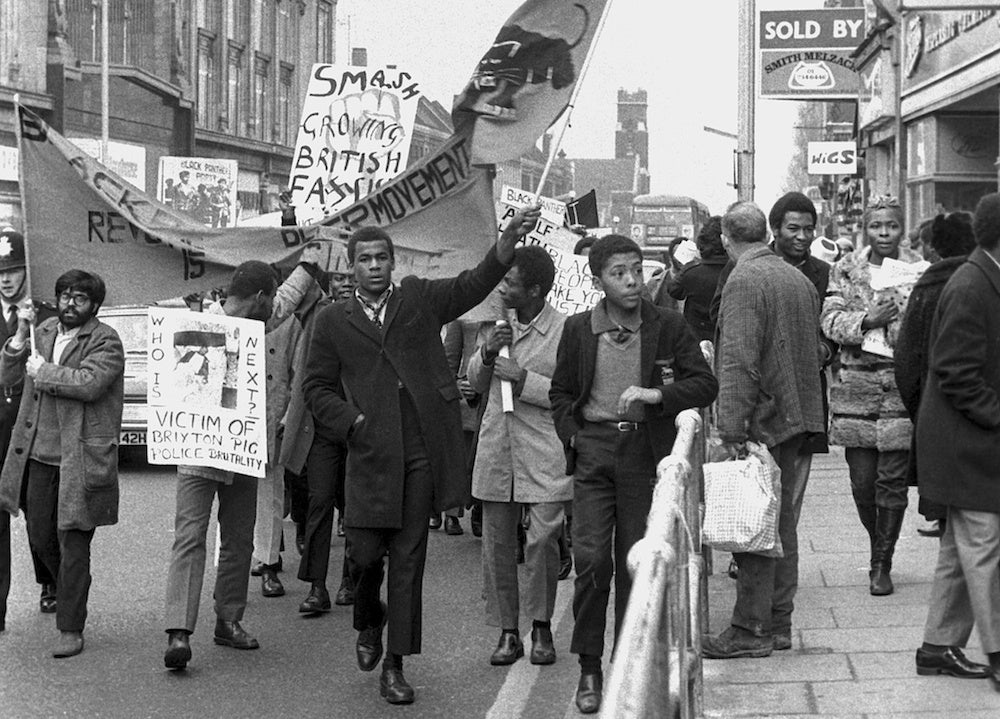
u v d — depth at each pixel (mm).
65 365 8305
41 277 9461
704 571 7477
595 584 6824
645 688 2652
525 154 9508
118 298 9781
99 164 9547
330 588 10328
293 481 10914
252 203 63438
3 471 8562
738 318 7312
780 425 7379
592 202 17281
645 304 6898
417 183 9688
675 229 65312
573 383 6965
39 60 43438
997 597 6488
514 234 7281
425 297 7375
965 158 28109
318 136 13312
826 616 8195
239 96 61656
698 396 6738
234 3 60500
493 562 7988
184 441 7977
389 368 7250
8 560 8820
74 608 8180
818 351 7527
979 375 6375
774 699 6551
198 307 15648
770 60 36875
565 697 7207
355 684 7609
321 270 10086
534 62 9398
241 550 8422
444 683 7602
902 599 8547
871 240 8766
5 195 41219
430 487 7246
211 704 7223
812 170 33250
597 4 9312
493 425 7883
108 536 12016
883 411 8617
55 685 7582
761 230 7461
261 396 8023
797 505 8047
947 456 6438
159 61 52406
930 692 6555
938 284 7027
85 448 8227
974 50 24688
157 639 8594
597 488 6840
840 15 36219
